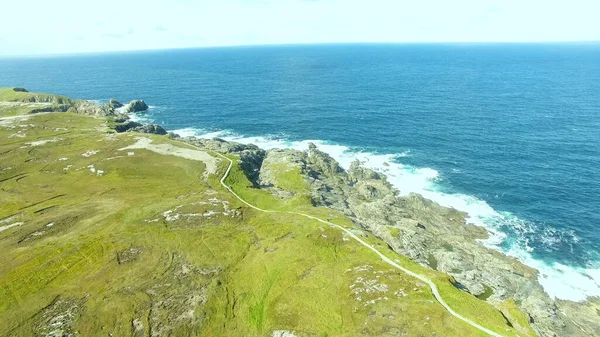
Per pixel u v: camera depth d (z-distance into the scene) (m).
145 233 69.00
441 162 110.31
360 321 47.69
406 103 185.12
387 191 91.75
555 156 111.25
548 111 160.75
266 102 198.25
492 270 63.75
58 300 52.19
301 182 93.62
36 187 88.38
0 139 119.69
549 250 69.94
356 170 102.56
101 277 57.06
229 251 64.19
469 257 67.75
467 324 45.97
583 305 57.31
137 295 53.19
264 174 102.69
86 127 135.75
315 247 64.19
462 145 123.50
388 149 122.50
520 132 134.00
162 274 57.91
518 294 58.84
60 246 64.69
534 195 89.25
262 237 68.38
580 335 51.59
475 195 90.12
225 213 76.44
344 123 153.75
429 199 88.50
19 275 57.19
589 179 95.88
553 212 82.00
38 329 47.09
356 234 68.25
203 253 63.47
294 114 170.88
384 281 54.56
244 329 47.75
